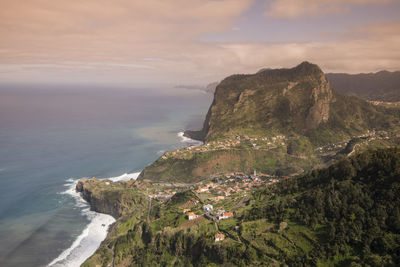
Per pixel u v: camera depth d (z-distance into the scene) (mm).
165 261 155625
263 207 159625
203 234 152750
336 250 116062
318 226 129750
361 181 138625
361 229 120125
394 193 123000
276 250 126375
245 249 131000
